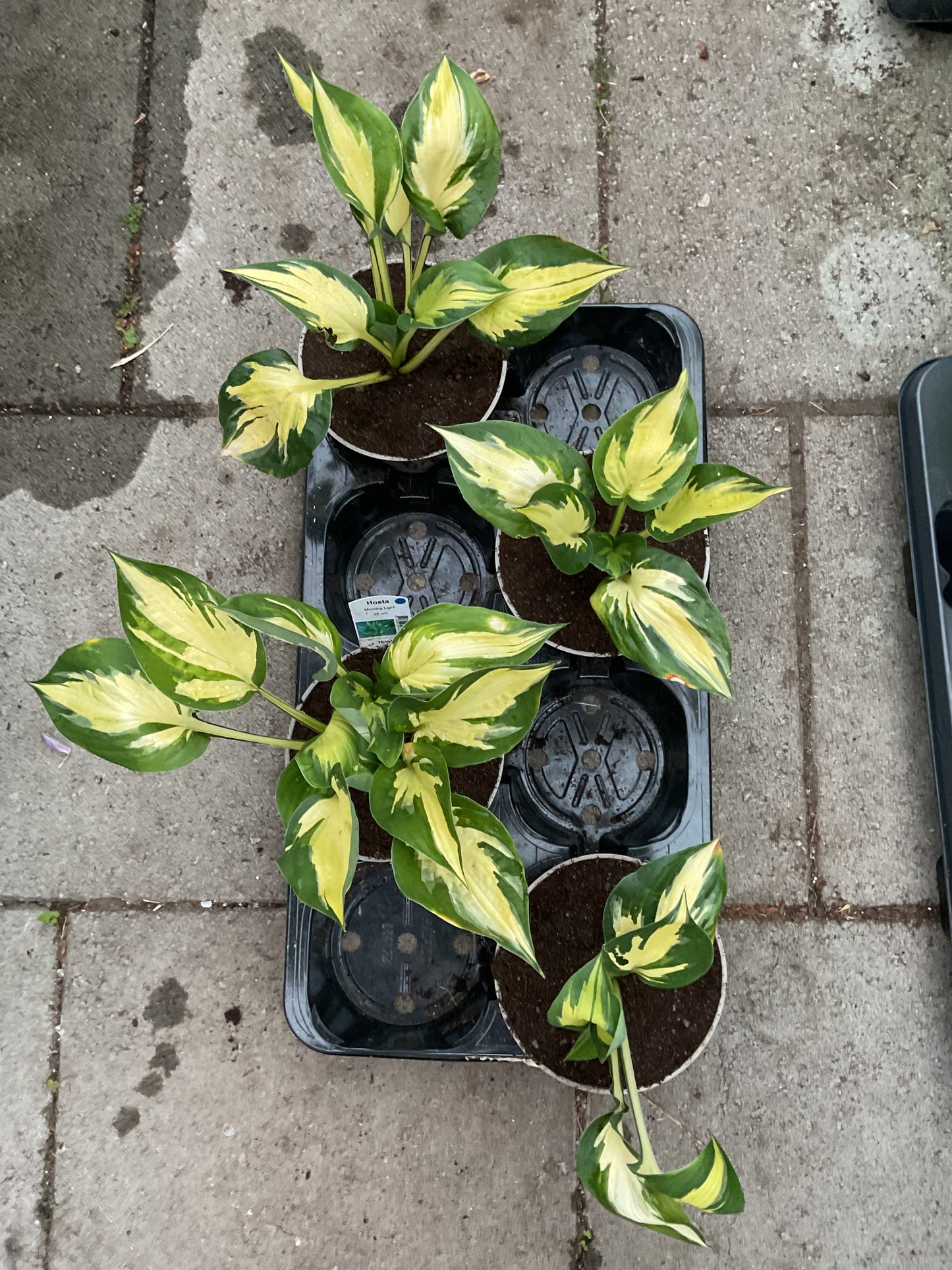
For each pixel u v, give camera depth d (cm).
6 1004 152
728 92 162
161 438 160
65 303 163
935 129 160
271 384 111
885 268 158
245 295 162
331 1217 146
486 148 109
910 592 150
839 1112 144
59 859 154
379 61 164
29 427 161
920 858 148
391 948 136
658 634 107
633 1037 117
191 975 152
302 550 146
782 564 154
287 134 164
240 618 90
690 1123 144
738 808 150
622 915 106
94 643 103
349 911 137
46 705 100
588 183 161
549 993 119
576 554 108
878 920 147
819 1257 141
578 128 162
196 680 97
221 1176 147
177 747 104
